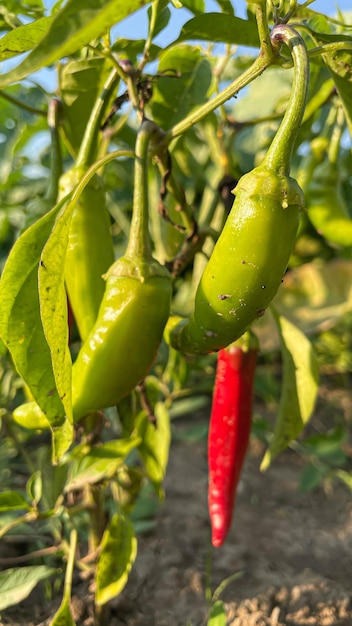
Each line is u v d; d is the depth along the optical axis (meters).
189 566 0.49
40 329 0.29
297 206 0.26
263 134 0.58
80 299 0.34
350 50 0.31
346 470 0.67
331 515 0.59
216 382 0.36
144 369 0.30
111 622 0.43
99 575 0.37
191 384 0.75
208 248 0.49
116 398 0.31
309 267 0.82
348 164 0.72
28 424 0.33
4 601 0.37
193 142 0.55
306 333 0.80
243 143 0.59
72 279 0.34
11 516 0.48
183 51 0.38
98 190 0.34
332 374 0.91
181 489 0.61
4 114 0.75
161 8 0.33
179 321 0.34
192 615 0.44
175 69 0.39
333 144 0.56
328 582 0.47
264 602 0.44
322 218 0.57
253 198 0.26
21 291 0.28
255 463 0.68
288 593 0.45
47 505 0.39
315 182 0.58
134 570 0.48
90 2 0.21
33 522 0.50
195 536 0.52
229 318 0.28
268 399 0.78
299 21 0.36
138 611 0.44
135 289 0.29
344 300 0.81
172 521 0.54
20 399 0.64
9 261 0.28
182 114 0.40
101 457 0.37
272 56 0.28
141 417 0.40
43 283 0.27
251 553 0.51
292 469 0.68
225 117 0.45
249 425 0.36
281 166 0.26
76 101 0.38
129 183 0.76
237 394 0.36
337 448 0.60
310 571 0.49
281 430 0.36
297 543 0.53
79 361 0.30
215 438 0.36
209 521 0.55
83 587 0.45
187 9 0.37
